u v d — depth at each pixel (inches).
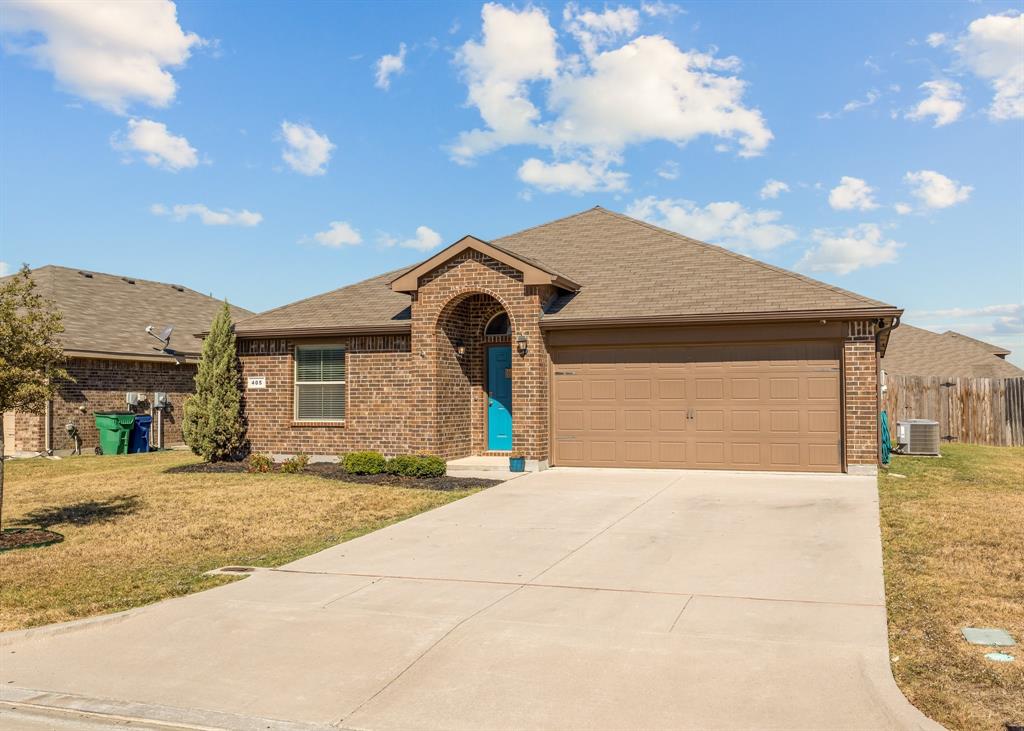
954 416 1019.3
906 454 823.1
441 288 679.7
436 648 261.6
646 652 251.9
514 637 269.4
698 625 275.7
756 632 267.0
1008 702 211.3
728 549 382.6
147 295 1163.3
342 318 748.0
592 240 805.9
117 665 255.4
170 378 999.0
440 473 630.5
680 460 631.8
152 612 306.5
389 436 714.8
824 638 259.3
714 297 633.0
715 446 622.8
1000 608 287.9
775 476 590.6
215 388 749.9
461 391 720.3
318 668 248.1
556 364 665.6
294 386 756.6
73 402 874.8
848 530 414.0
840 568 343.9
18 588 343.3
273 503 534.3
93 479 652.1
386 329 707.4
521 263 646.5
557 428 664.4
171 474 677.9
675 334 627.8
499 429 725.9
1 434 443.2
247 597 325.4
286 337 750.5
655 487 554.3
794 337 598.9
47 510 518.0
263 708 221.1
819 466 597.6
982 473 652.7
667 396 636.1
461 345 722.8
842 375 590.9
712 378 625.0
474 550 397.7
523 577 346.3
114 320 1010.7
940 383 1026.1
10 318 418.6
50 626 287.9
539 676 235.8
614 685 227.6
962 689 220.1
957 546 379.9
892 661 241.0
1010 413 991.0
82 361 884.6
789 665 237.6
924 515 452.4
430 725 207.2
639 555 377.4
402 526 457.7
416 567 369.1
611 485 568.1
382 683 235.3
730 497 510.3
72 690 237.5
